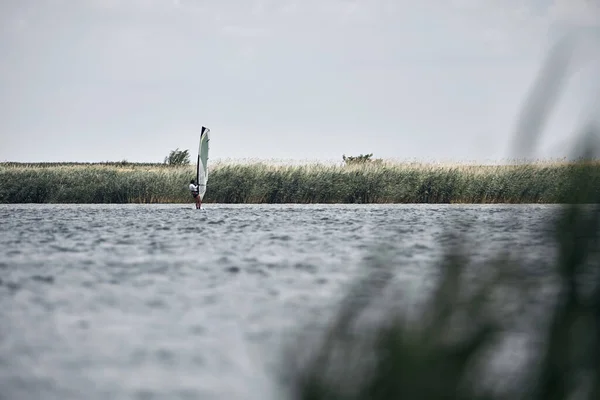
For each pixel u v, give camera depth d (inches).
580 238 840.3
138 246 3240.7
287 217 4911.4
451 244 826.8
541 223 4148.6
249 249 3112.7
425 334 724.7
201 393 1236.5
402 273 2322.8
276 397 1207.6
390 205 6269.7
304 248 3144.7
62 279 2353.6
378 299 866.8
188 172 6678.2
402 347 710.5
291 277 2365.9
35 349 1515.7
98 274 2450.8
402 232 3801.7
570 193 850.8
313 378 723.4
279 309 1854.1
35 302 1988.2
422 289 2010.3
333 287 2171.5
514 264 820.0
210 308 1879.9
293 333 1588.3
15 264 2691.9
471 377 725.3
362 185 6540.4
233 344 1525.6
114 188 6628.9
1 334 1638.8
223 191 6520.7
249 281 2295.8
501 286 786.2
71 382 1305.4
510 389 775.7
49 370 1374.3
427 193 6525.6
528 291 810.8
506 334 1326.3
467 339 732.0
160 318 1779.0
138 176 6658.5
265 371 1341.0
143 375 1333.7
